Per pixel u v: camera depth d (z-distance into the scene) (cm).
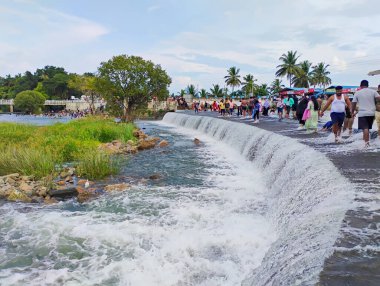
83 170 1305
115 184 1170
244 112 3253
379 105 1145
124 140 2211
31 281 592
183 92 8738
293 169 991
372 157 942
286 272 425
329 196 661
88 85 5666
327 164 851
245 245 708
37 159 1348
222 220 847
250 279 534
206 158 1695
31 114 9312
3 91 13562
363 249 416
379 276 356
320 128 1788
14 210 937
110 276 605
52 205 986
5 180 1187
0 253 693
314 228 523
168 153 1855
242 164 1531
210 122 2788
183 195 1059
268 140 1441
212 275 600
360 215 524
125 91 3500
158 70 3591
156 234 766
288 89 4300
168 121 4466
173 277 597
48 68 14538
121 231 783
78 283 584
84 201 1016
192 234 762
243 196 1046
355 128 1581
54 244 729
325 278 356
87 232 781
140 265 638
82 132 2184
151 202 993
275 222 799
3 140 1803
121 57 3459
